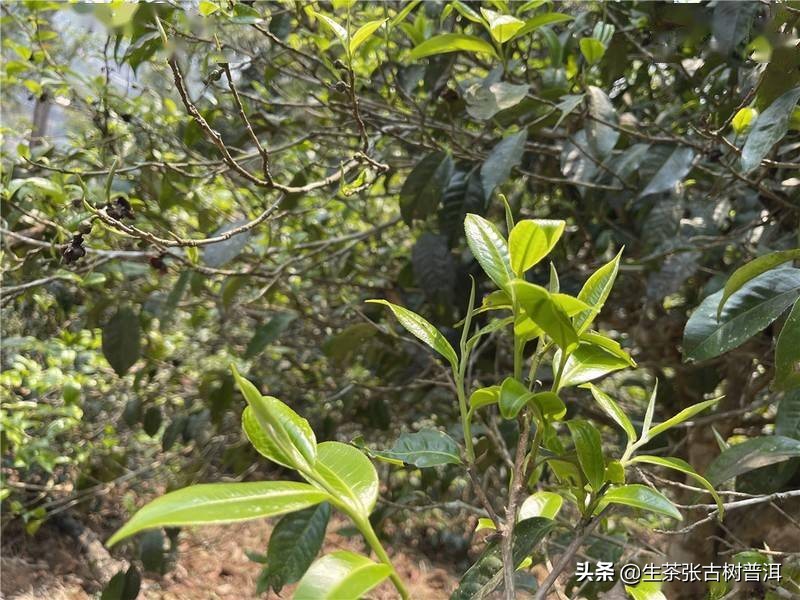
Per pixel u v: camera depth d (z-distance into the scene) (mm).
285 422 471
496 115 1246
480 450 1377
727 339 769
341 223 2184
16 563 2256
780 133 780
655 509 553
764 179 1228
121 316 1552
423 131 1404
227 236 930
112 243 1497
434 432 696
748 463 743
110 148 1679
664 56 1324
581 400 1558
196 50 1244
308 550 726
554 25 1527
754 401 1478
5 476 2320
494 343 1729
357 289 2156
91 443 2365
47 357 2234
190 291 1662
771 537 1091
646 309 1622
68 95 1520
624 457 625
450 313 1491
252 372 2127
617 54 1351
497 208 1823
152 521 349
